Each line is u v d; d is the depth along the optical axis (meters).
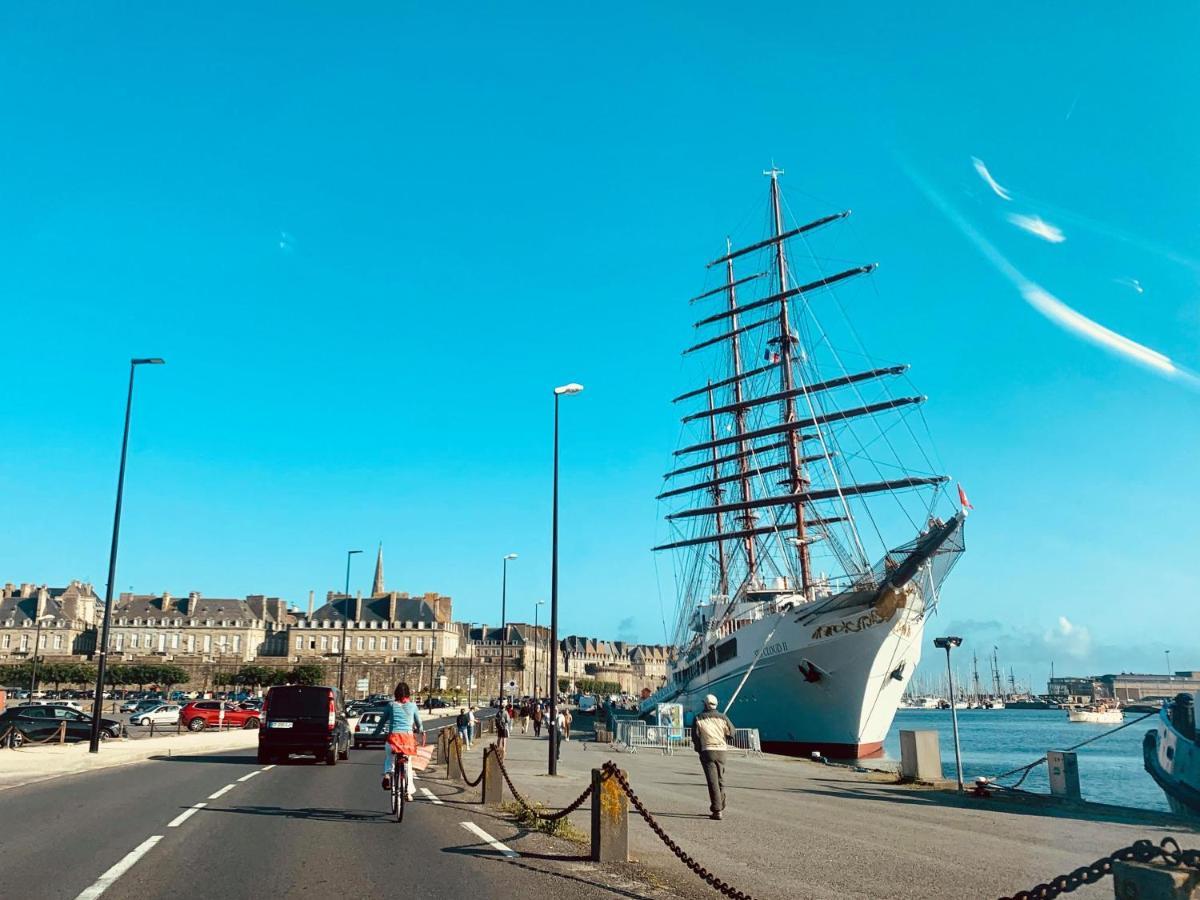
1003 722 196.38
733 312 79.44
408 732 17.50
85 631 179.00
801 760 40.59
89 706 102.50
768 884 11.95
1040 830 17.55
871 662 48.31
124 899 9.95
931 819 19.25
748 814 19.73
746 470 77.00
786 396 69.62
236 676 162.12
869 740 50.62
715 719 19.12
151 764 31.88
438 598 181.00
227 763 32.56
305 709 31.77
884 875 12.66
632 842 15.45
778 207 76.50
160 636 178.62
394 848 13.73
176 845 13.64
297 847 13.62
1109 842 15.96
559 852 13.74
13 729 38.28
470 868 12.21
